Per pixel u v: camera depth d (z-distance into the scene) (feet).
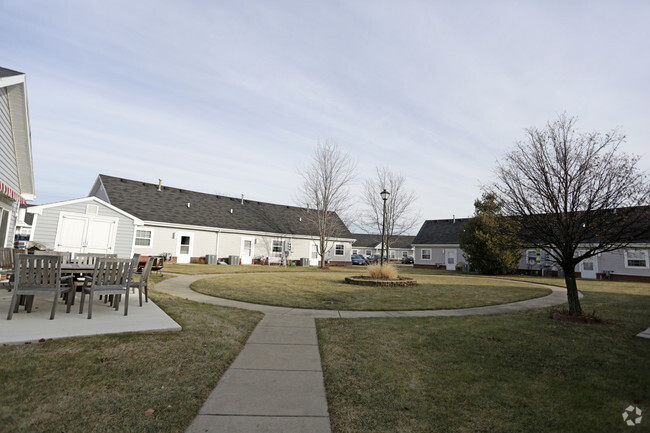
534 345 18.03
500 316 26.43
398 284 47.91
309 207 98.48
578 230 24.94
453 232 115.96
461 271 100.32
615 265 79.66
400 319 24.63
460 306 31.50
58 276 18.04
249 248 92.53
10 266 23.97
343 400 11.12
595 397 11.75
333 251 110.63
